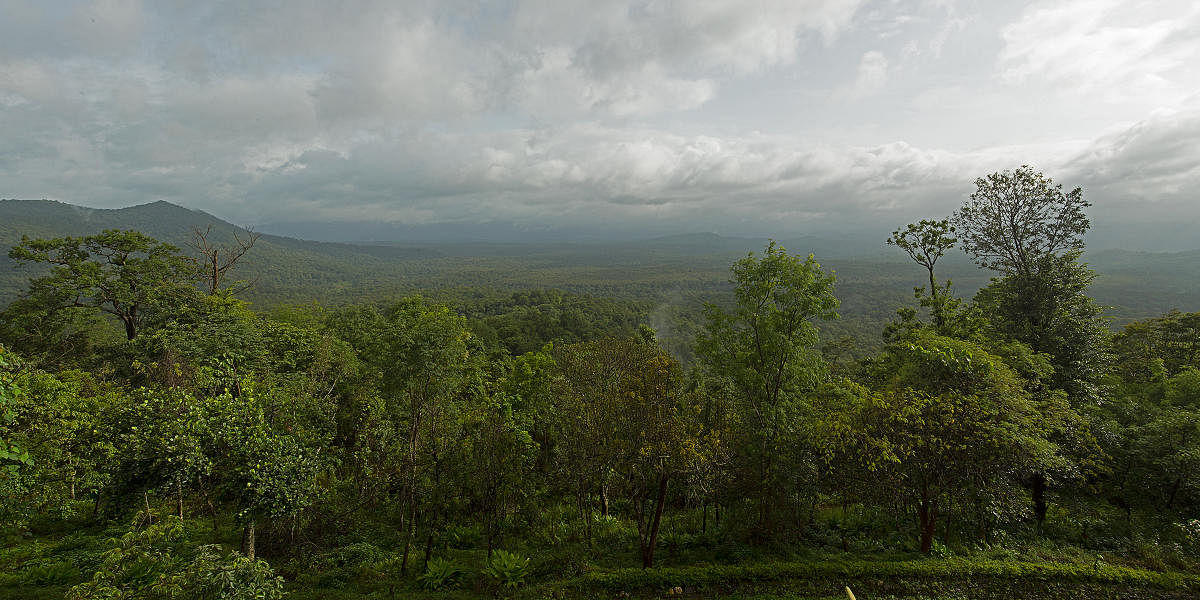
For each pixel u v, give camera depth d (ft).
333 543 40.22
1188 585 30.68
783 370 42.47
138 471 28.50
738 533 38.19
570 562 36.27
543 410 55.93
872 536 40.22
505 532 42.39
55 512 39.91
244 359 46.96
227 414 30.32
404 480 37.42
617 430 36.14
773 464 37.19
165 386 50.01
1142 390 70.38
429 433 36.47
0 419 22.31
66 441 33.32
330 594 32.40
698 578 32.76
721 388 44.93
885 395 36.96
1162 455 40.09
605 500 46.03
